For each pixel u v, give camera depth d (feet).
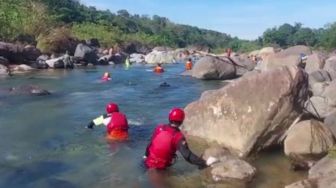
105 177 25.82
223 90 32.30
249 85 30.91
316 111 36.42
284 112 29.30
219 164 26.25
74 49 127.44
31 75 83.56
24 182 24.99
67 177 25.84
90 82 73.67
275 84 29.68
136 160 28.99
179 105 49.75
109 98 54.95
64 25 169.27
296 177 25.12
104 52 149.59
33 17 131.75
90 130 36.99
